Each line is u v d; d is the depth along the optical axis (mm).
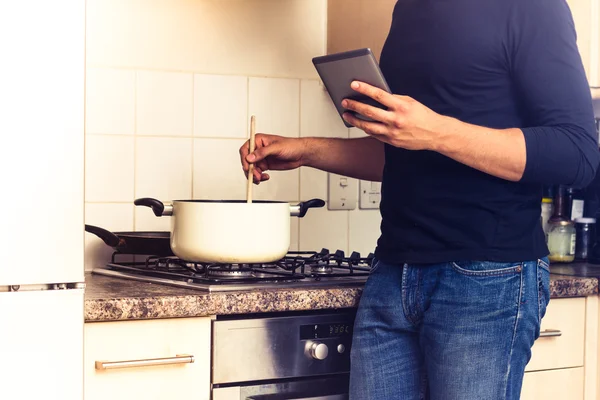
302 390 1595
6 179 1189
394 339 1495
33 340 1220
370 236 2281
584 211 2260
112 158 1996
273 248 1596
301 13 2184
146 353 1438
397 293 1452
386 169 1514
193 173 2074
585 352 1787
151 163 2033
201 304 1456
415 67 1433
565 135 1331
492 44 1354
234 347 1505
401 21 1491
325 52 2217
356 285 1634
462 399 1383
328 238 2227
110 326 1412
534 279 1404
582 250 2225
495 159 1316
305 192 2197
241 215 1563
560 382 1769
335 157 1779
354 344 1532
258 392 1547
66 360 1238
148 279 1647
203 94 2078
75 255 1234
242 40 2117
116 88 1996
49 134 1212
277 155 1755
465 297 1370
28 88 1197
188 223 1585
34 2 1196
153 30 2027
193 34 2066
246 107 2127
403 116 1304
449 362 1391
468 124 1330
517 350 1410
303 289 1556
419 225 1416
